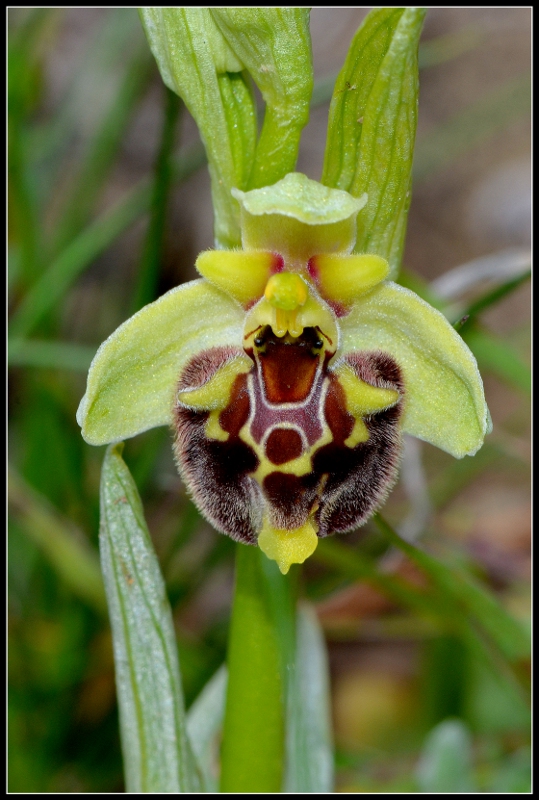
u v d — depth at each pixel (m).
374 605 0.19
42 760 0.19
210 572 0.19
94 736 0.19
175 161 0.19
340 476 0.16
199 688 0.19
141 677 0.16
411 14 0.15
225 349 0.16
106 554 0.16
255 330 0.16
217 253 0.16
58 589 0.19
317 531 0.16
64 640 0.19
